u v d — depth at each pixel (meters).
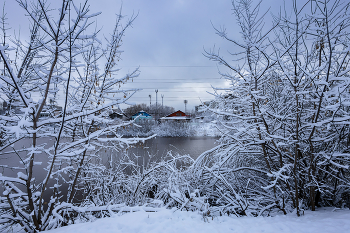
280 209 4.42
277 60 3.92
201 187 5.36
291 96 4.83
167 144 17.94
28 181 3.13
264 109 4.40
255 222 3.23
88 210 3.48
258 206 4.59
